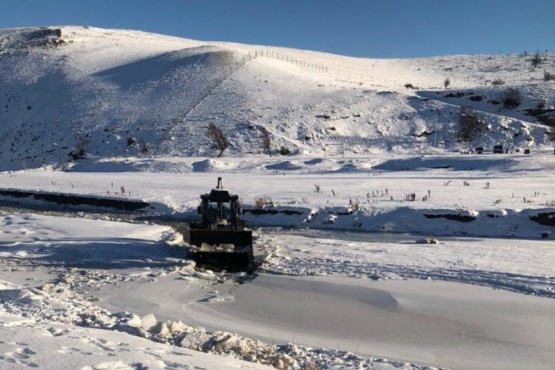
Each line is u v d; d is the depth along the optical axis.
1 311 9.66
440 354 9.09
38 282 13.58
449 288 12.62
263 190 30.92
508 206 22.53
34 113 87.50
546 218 20.62
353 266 14.85
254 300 12.18
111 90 89.88
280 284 13.38
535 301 11.56
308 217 23.58
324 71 111.75
